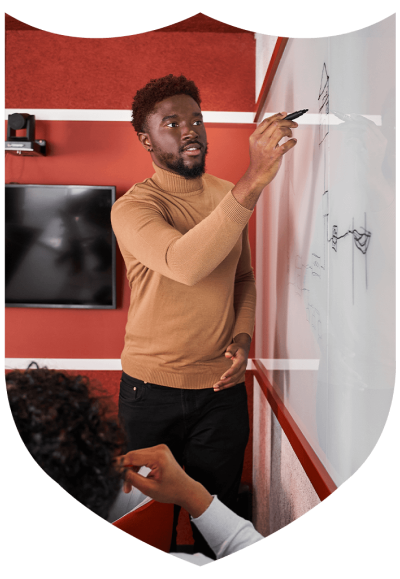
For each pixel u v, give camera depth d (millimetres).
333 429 729
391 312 490
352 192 607
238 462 1375
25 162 1904
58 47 1859
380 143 511
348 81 624
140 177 1900
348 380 646
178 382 1312
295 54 1021
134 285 1343
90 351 1946
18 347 1941
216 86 1845
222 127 1850
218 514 990
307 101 899
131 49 1853
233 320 1357
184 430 1340
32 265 1897
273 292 1423
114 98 1879
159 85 1319
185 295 1282
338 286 684
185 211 1277
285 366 1208
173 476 1021
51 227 1885
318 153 808
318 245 813
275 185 1384
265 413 1535
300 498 1004
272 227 1438
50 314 1941
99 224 1884
